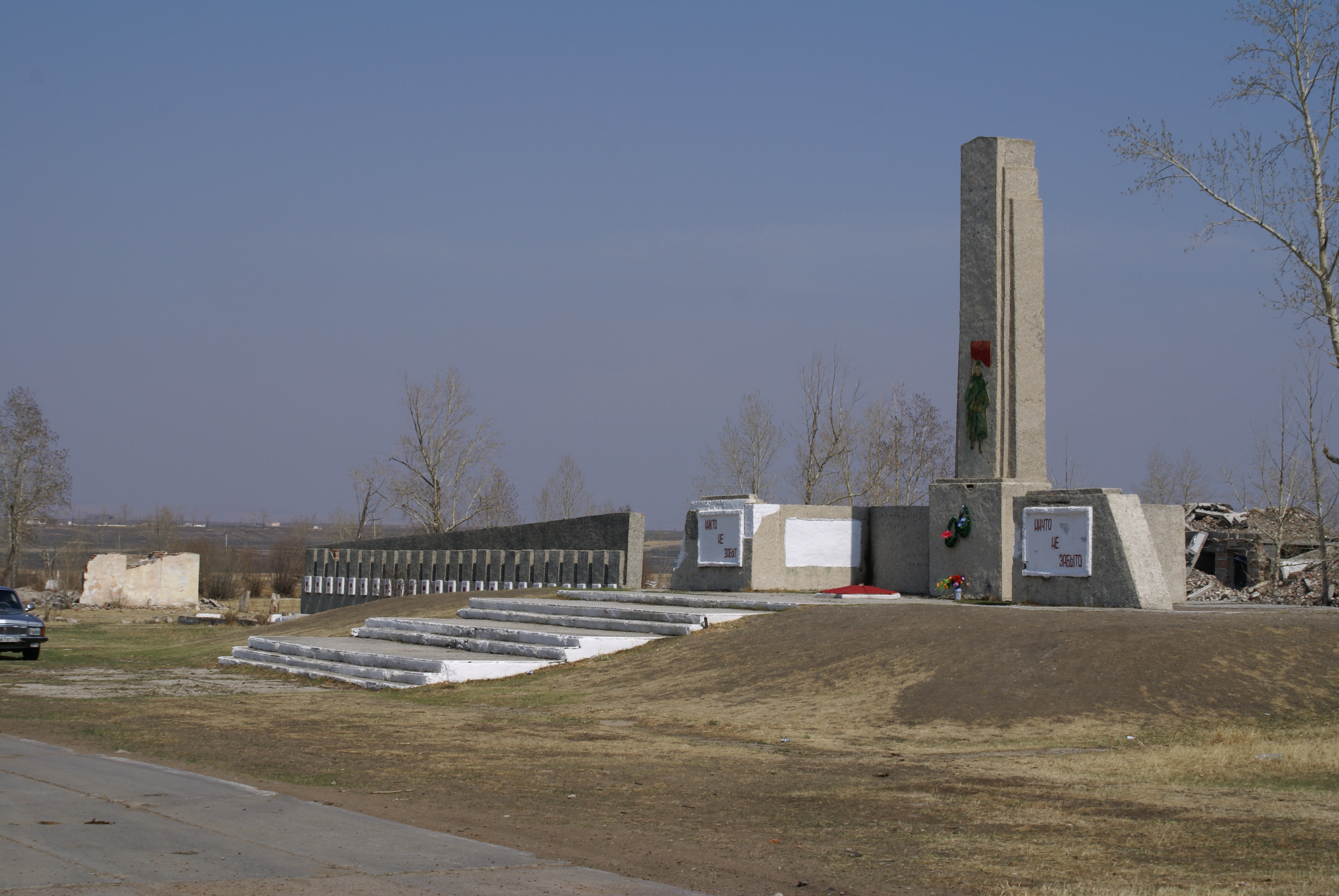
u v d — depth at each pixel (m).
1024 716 15.54
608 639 22.59
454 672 21.19
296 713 17.58
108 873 7.81
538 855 8.98
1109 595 22.80
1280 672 16.08
